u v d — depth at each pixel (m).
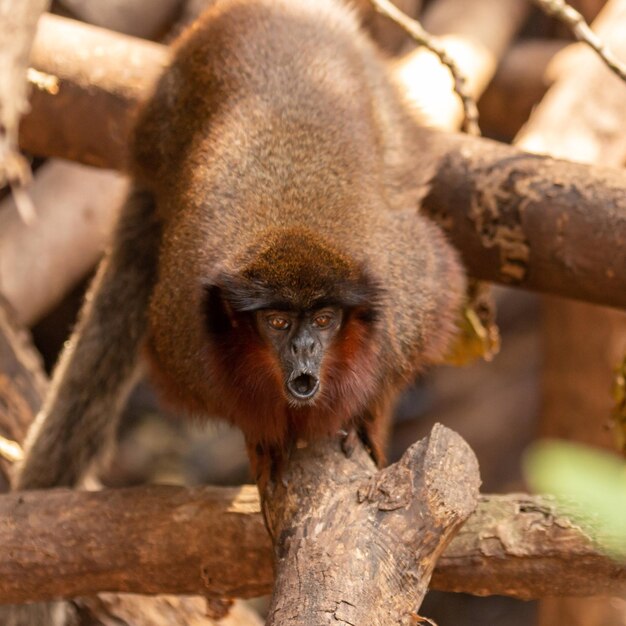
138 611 8.84
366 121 7.66
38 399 10.11
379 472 5.68
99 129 9.48
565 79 11.64
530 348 20.81
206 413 7.27
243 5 8.16
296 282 6.16
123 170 8.96
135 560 6.59
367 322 6.58
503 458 20.20
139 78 9.33
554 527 5.94
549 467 2.34
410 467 5.48
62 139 9.70
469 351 9.14
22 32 7.16
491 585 6.09
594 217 7.91
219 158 7.27
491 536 6.02
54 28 9.63
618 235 7.82
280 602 5.12
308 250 6.29
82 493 6.84
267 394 6.51
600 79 11.12
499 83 14.59
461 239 8.59
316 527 5.49
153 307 7.36
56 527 6.66
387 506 5.40
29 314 13.55
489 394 20.59
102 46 9.55
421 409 20.53
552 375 13.63
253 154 7.16
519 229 8.26
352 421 6.81
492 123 15.05
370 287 6.48
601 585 5.89
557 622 13.26
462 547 6.06
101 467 9.11
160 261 7.66
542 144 10.68
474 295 9.08
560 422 13.57
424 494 5.38
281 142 7.19
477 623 19.11
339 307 6.43
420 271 7.35
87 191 13.69
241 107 7.46
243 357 6.57
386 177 7.94
